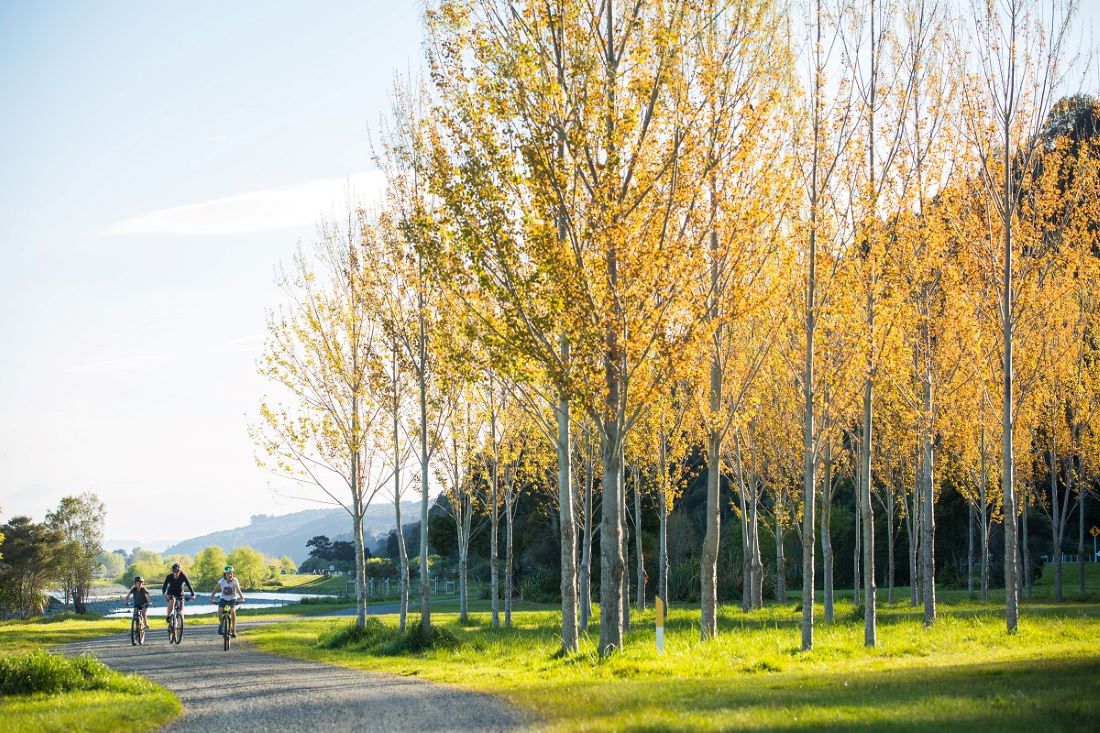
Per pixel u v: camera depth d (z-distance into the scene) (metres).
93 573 109.56
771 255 21.14
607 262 17.92
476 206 18.25
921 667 16.69
